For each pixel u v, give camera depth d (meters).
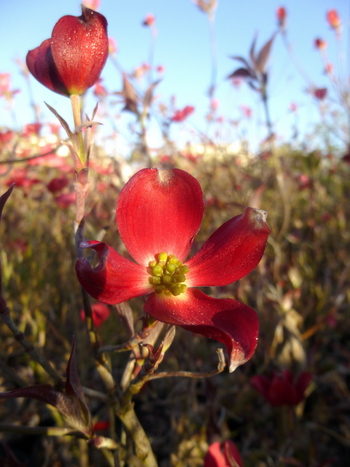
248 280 0.39
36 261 0.45
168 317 0.11
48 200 0.49
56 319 0.39
